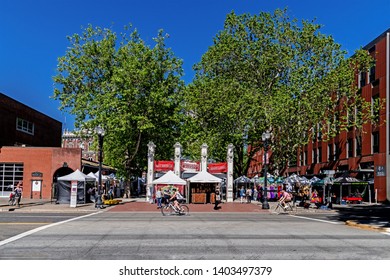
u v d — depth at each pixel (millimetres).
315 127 52594
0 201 40750
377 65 45312
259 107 47469
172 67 50938
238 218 24484
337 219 24188
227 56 51969
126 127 46938
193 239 14133
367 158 45812
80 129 52062
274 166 50844
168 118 49750
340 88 45531
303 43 48281
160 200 32531
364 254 11375
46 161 49188
